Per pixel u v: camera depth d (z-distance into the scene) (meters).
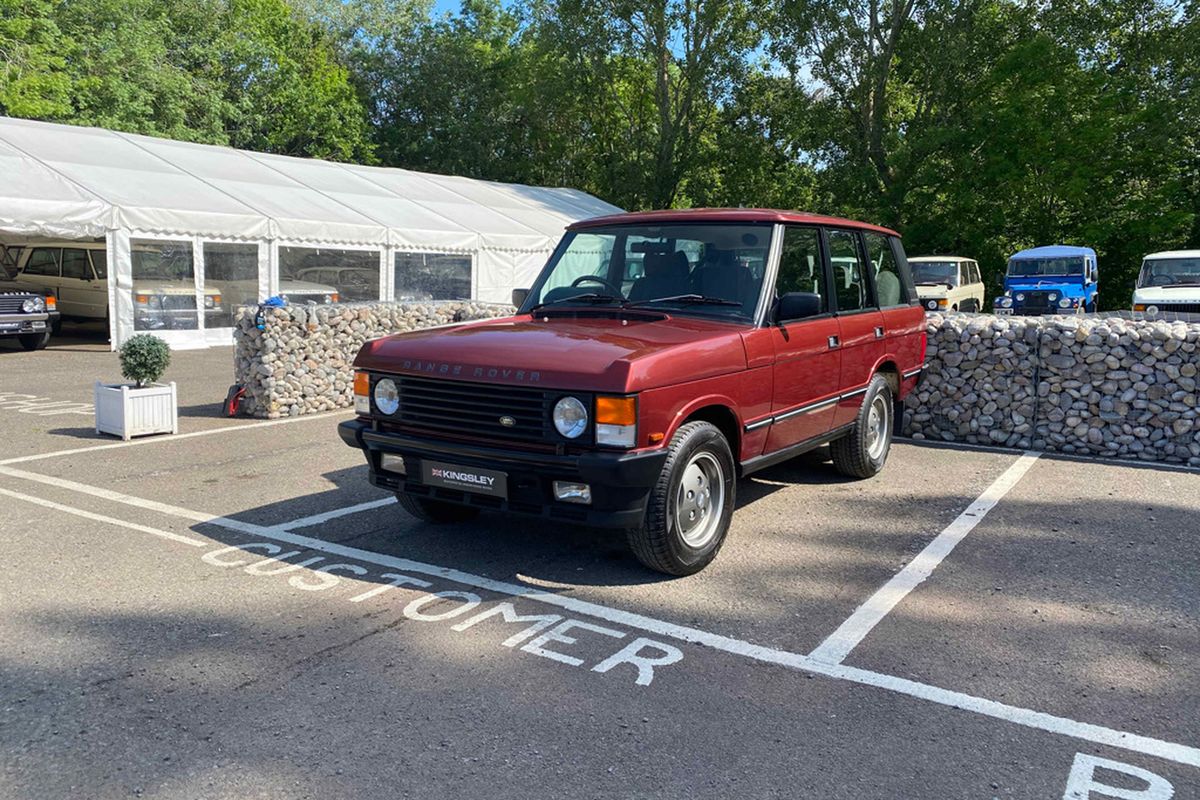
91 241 18.47
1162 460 7.91
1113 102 25.94
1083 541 5.58
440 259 20.78
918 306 7.85
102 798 2.82
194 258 16.86
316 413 10.13
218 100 36.84
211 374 13.43
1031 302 21.12
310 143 42.12
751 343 5.14
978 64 29.66
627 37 35.25
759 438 5.39
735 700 3.51
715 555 5.02
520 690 3.57
